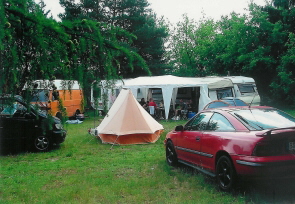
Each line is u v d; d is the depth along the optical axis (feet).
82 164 27.40
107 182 20.86
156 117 66.69
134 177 22.24
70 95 9.84
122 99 39.14
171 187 19.22
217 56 95.71
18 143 33.24
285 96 84.99
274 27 84.23
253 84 70.74
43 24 8.36
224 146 17.53
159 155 30.32
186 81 64.44
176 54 140.05
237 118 18.52
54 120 9.80
